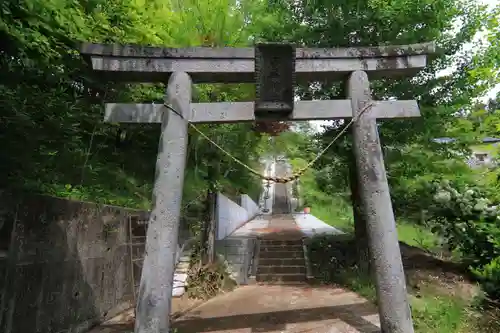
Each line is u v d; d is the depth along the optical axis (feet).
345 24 25.76
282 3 28.50
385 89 26.99
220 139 26.99
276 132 30.09
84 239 18.65
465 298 20.11
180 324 20.10
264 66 16.02
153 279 14.46
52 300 15.31
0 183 12.62
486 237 21.61
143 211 27.99
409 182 25.22
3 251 12.30
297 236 44.45
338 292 26.35
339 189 32.19
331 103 17.04
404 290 14.74
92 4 15.60
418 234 35.81
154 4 17.93
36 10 12.64
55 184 17.74
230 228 51.08
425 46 17.39
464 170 25.27
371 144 16.44
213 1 21.95
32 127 13.06
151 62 16.71
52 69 14.75
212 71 16.81
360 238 28.40
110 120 16.30
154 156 24.79
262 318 20.47
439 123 25.82
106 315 20.80
